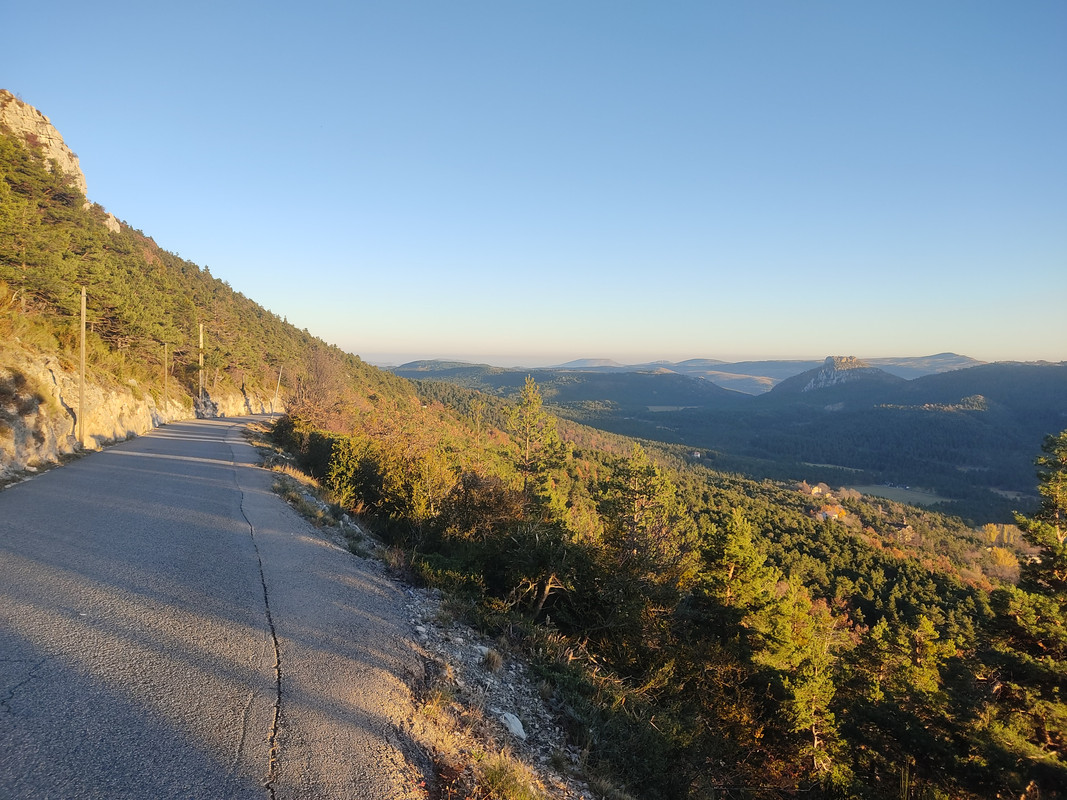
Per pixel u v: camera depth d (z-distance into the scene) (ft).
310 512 32.99
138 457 55.88
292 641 14.65
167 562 20.20
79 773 8.43
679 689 27.12
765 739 37.17
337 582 20.56
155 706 10.62
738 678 37.29
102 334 105.81
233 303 302.86
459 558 29.43
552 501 99.71
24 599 15.17
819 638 73.51
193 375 165.07
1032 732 40.14
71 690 10.78
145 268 180.65
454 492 39.06
